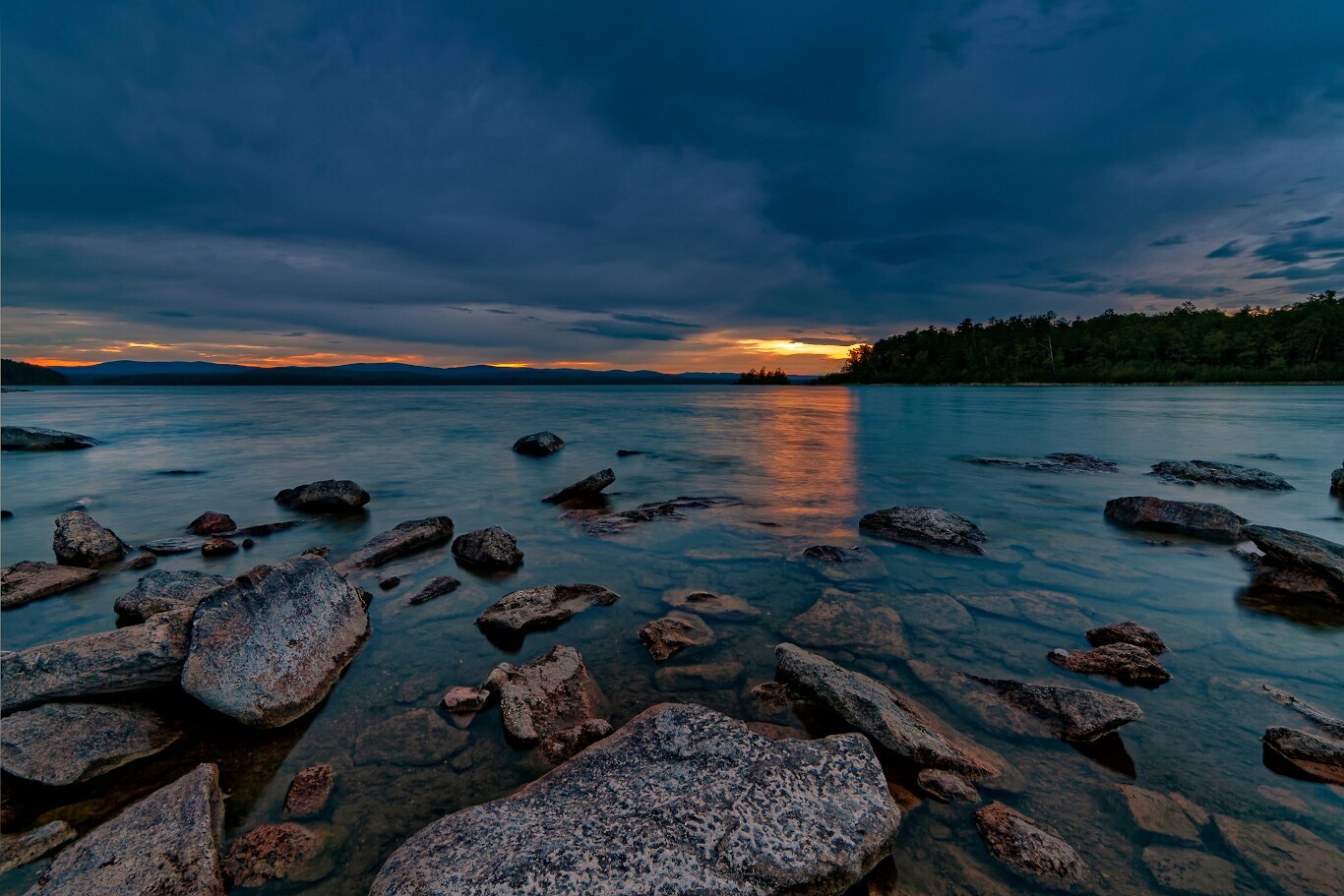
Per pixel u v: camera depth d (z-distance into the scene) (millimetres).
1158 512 12070
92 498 15242
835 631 7074
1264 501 14961
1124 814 4203
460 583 8625
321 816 4223
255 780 4605
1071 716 5176
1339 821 4117
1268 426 34406
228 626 5738
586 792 4098
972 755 4773
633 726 4820
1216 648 6688
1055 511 13648
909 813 4227
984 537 10922
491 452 24531
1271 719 5293
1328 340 102375
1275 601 8039
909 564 9633
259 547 10805
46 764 4461
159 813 3914
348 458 22641
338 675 6098
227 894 3586
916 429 35188
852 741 4539
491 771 4699
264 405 60406
